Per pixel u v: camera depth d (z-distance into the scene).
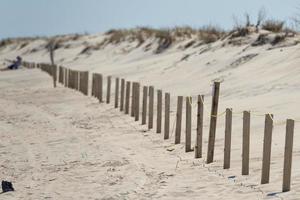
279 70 59.97
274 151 32.34
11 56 193.88
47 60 164.50
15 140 45.50
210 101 54.50
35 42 197.62
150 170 32.59
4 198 27.50
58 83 99.81
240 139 37.03
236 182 27.83
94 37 175.88
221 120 44.12
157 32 125.50
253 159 31.69
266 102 46.91
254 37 79.00
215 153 35.03
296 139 33.88
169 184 28.86
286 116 40.66
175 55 92.94
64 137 46.16
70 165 35.19
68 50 167.50
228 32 89.88
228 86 59.47
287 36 74.19
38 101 74.19
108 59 128.62
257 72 62.41
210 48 83.69
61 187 29.58
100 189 28.80
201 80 67.81
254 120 41.53
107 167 34.06
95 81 73.56
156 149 39.00
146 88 49.56
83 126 51.72
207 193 26.45
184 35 110.94
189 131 36.94
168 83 71.88
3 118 59.28
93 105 66.19
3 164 36.22
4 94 85.25
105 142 43.00
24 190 29.14
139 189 28.34
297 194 24.44
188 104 36.88
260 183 27.02
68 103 70.19
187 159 34.75
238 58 71.94
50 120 56.66
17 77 116.69
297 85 51.56
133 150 39.22
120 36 145.88
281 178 27.19
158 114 45.00
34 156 38.66
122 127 49.47
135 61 112.44
